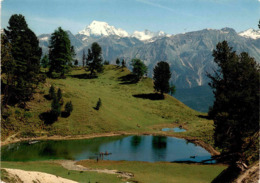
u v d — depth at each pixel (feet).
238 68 89.51
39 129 214.48
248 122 76.95
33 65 236.84
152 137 236.43
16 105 222.48
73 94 287.89
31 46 264.72
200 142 215.10
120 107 316.81
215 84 119.44
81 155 167.73
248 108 79.05
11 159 147.43
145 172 125.49
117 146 196.85
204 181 107.65
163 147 196.75
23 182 68.64
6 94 213.87
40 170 117.50
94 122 249.96
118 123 265.75
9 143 185.88
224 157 61.36
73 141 206.90
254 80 84.02
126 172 125.08
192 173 122.72
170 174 121.39
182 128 281.74
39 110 232.73
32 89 238.07
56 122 230.68
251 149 63.05
